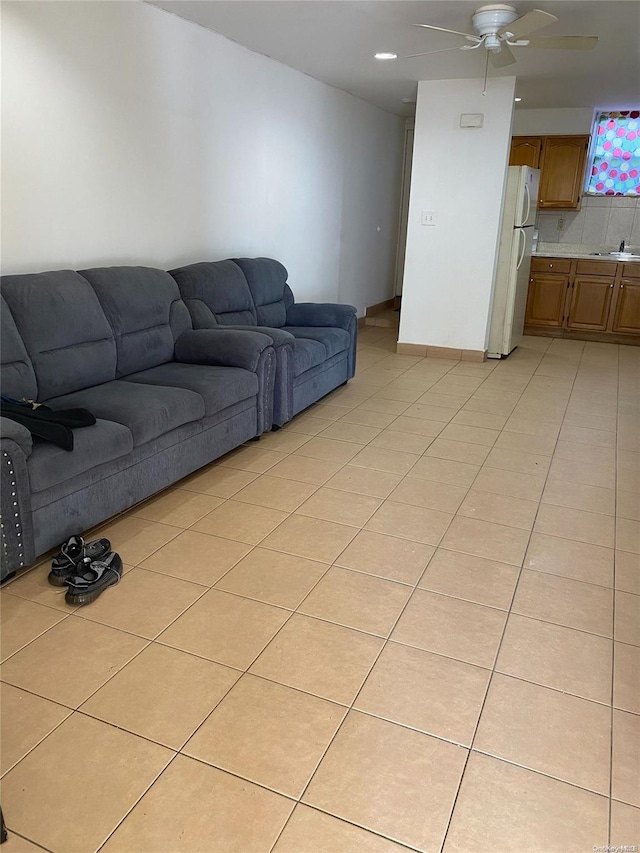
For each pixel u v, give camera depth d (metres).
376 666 1.91
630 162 6.69
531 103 6.23
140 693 1.77
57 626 2.03
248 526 2.71
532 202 5.91
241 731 1.66
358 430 3.95
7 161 2.86
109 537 2.58
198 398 2.97
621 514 2.93
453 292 5.75
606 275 6.57
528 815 1.45
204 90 4.04
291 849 1.36
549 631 2.09
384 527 2.74
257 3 3.47
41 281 2.84
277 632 2.04
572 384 5.13
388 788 1.51
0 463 2.02
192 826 1.40
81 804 1.45
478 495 3.08
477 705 1.77
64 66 3.05
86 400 2.76
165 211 3.90
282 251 5.32
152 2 3.47
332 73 5.11
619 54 4.27
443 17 3.62
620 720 1.73
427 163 5.53
